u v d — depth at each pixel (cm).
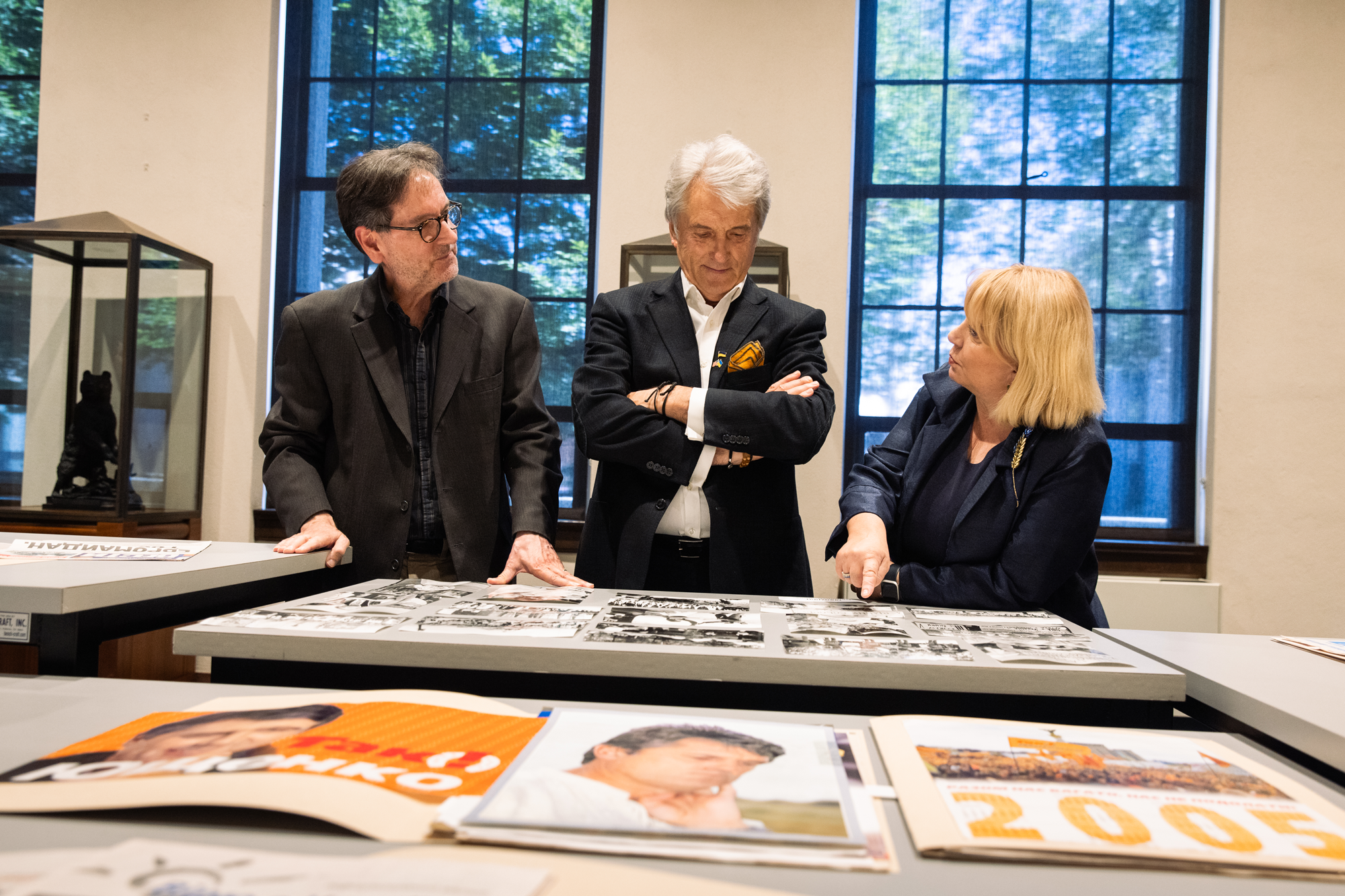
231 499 386
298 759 66
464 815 57
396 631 106
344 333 184
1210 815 61
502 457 196
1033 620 128
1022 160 387
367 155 180
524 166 402
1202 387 377
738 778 65
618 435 169
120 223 342
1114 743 76
